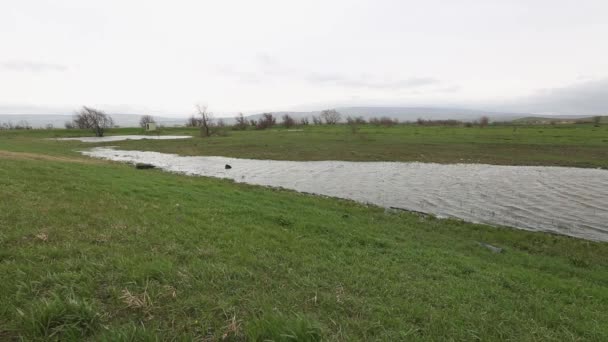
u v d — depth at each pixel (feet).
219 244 25.04
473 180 96.27
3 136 273.75
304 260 24.27
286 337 12.41
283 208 49.06
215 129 328.70
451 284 23.41
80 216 27.20
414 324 16.01
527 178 99.14
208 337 12.89
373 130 307.78
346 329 14.51
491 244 44.96
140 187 48.88
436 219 56.75
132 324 12.76
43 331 11.91
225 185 72.79
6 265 16.69
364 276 22.20
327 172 111.34
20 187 35.22
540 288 26.21
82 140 250.57
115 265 18.16
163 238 24.27
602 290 28.86
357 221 46.78
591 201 72.33
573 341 16.46
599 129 272.51
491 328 16.46
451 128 324.60
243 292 17.16
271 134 280.51
